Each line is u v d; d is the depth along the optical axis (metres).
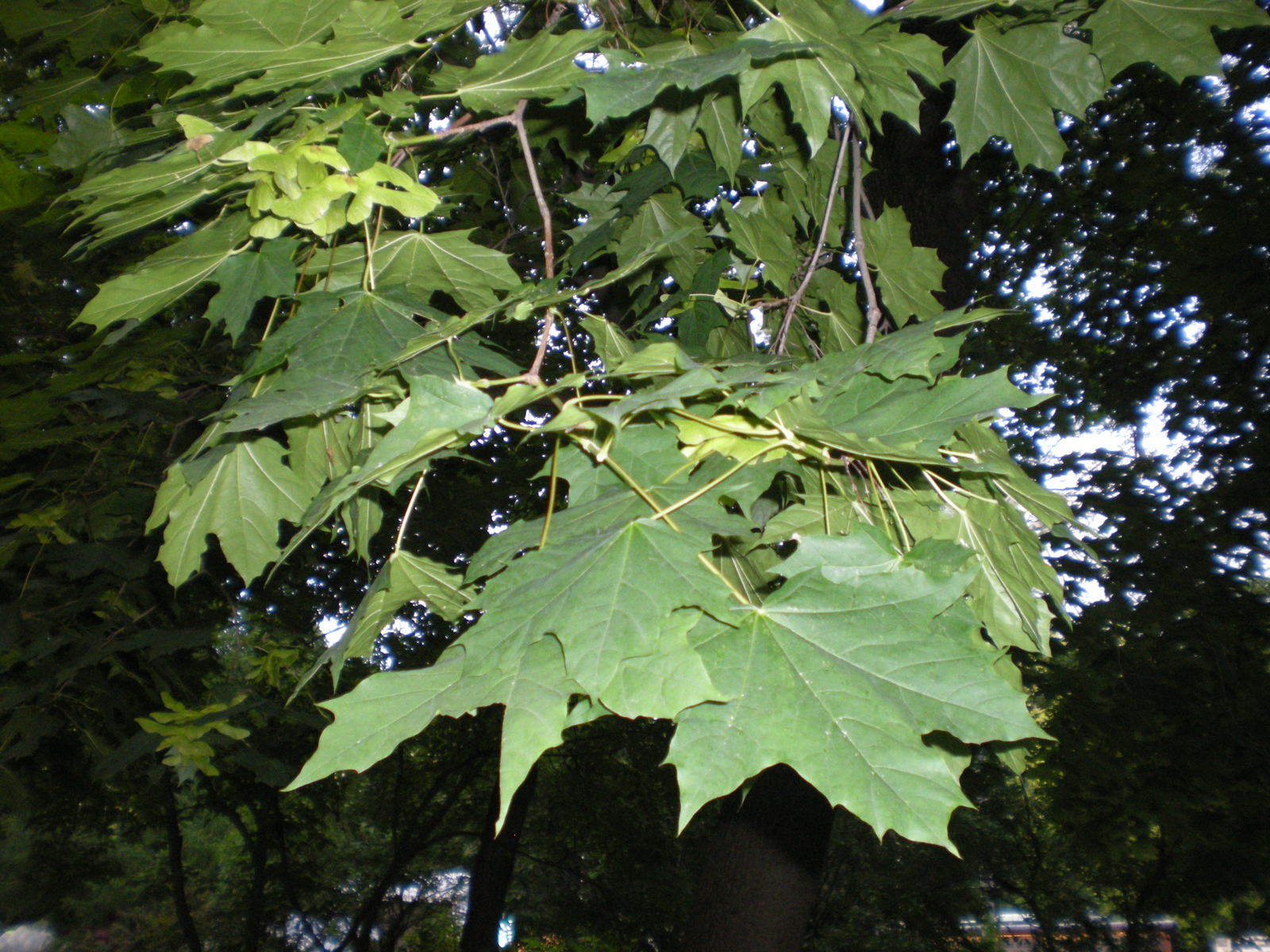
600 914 13.05
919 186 4.50
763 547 2.16
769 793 4.14
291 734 8.55
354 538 2.39
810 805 4.11
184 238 1.89
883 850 13.84
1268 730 6.96
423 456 1.47
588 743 12.88
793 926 4.08
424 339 1.61
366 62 1.81
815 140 2.08
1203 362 8.15
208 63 1.72
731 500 1.62
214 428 2.10
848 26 2.10
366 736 1.14
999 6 2.27
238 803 11.57
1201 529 7.52
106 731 5.44
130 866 17.56
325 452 2.33
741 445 1.56
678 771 1.12
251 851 11.88
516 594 1.28
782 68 2.03
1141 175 7.85
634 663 1.13
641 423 1.56
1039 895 13.74
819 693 1.17
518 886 15.24
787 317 2.36
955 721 1.14
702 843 12.96
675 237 1.69
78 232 3.58
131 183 1.71
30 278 4.68
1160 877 11.67
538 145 3.02
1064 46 2.32
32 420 3.71
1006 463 1.58
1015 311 1.48
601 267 4.32
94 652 4.41
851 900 13.82
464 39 3.41
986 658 1.19
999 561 1.86
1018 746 1.76
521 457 8.86
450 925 16.41
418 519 7.21
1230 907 12.40
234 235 1.92
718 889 4.16
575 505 1.53
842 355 1.65
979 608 1.94
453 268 2.17
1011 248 9.54
